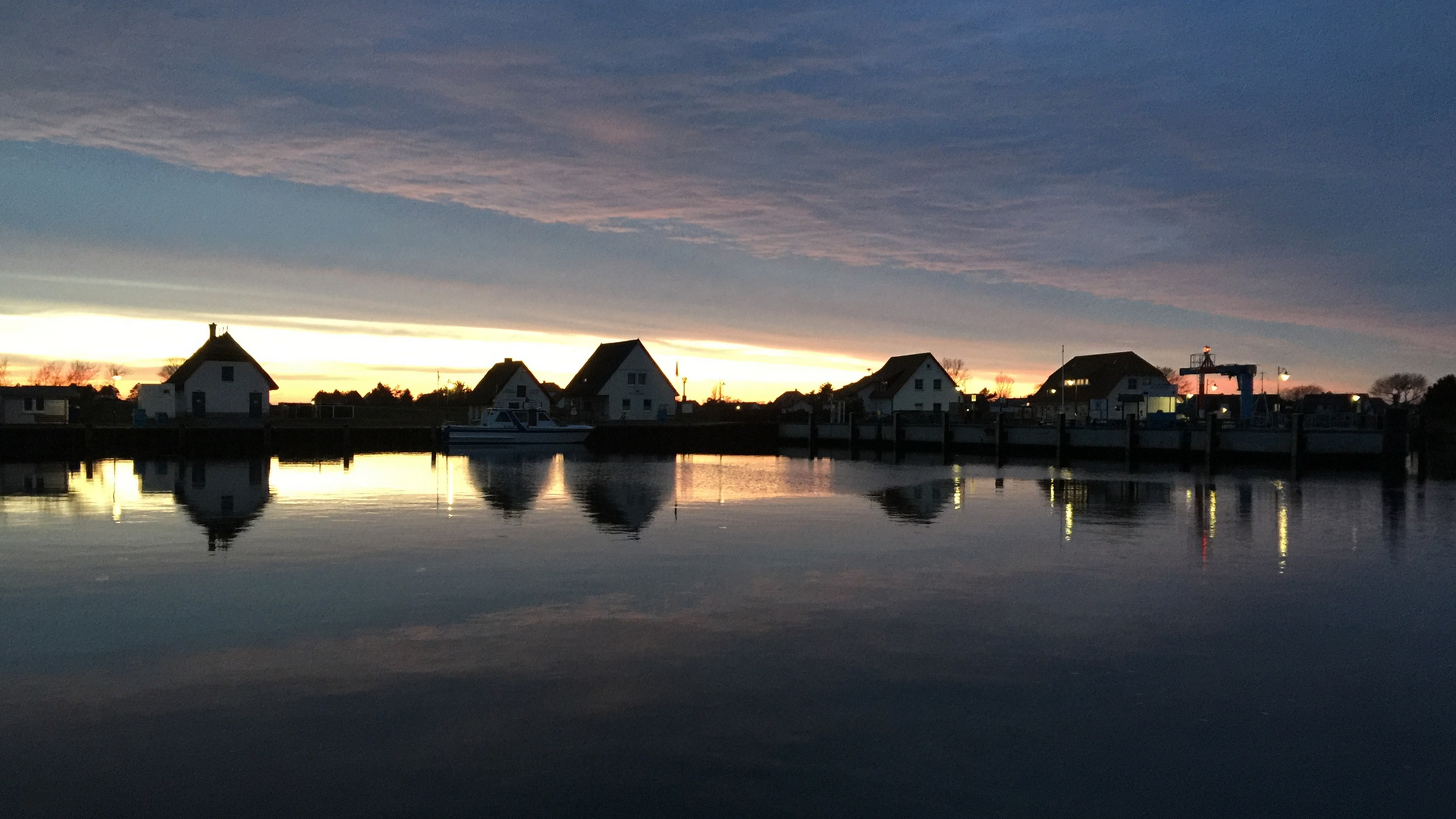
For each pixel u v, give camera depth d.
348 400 97.00
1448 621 13.78
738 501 29.41
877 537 21.50
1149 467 47.12
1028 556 18.98
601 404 86.88
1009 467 47.78
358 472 42.72
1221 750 9.02
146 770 8.44
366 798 7.92
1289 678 11.13
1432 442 56.34
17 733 9.25
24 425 51.53
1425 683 10.98
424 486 34.81
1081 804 7.90
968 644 12.41
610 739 9.13
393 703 10.08
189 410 66.69
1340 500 29.73
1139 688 10.73
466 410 90.25
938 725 9.55
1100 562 18.31
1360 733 9.48
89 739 9.12
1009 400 100.81
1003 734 9.34
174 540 20.62
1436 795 8.13
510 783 8.18
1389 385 103.94
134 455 54.81
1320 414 49.50
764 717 9.74
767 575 16.88
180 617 13.67
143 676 10.97
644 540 20.94
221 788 8.09
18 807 7.74
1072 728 9.52
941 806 7.82
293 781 8.21
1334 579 16.75
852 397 93.50
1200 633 13.02
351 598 14.85
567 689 10.53
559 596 15.07
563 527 23.05
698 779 8.29
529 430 67.94
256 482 36.81
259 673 11.08
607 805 7.79
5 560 18.16
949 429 62.09
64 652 11.88
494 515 25.52
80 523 23.45
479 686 10.66
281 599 14.79
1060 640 12.62
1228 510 27.16
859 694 10.44
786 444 76.50
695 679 10.89
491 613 13.95
